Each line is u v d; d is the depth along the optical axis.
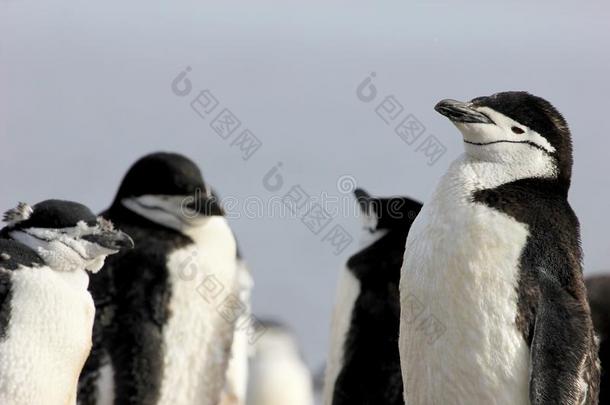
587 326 13.00
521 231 13.23
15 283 12.45
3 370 12.22
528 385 13.07
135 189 16.42
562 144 13.64
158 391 15.75
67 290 12.69
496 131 13.52
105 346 15.62
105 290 15.78
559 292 13.09
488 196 13.41
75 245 12.73
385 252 17.59
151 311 15.80
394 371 17.08
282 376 22.56
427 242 13.48
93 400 15.52
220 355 16.34
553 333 12.87
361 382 17.16
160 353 15.80
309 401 23.22
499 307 13.10
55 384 12.53
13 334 12.30
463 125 13.60
